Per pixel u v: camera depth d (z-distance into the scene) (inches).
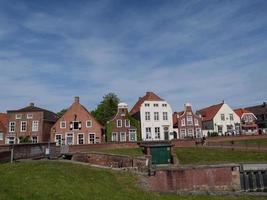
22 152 1504.7
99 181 933.2
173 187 1179.9
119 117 2797.7
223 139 2532.0
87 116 2738.7
